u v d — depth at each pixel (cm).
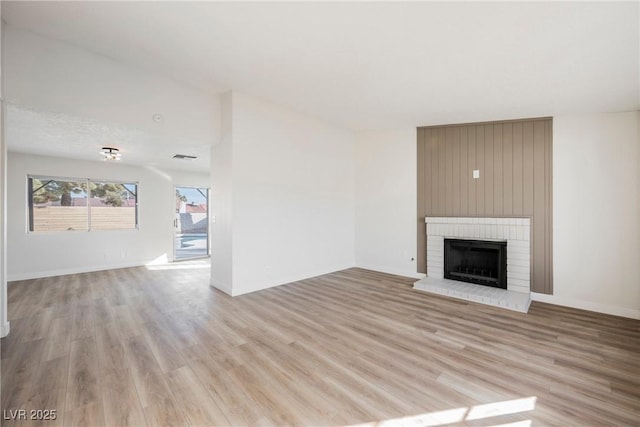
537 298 379
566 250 361
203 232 792
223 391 187
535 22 205
